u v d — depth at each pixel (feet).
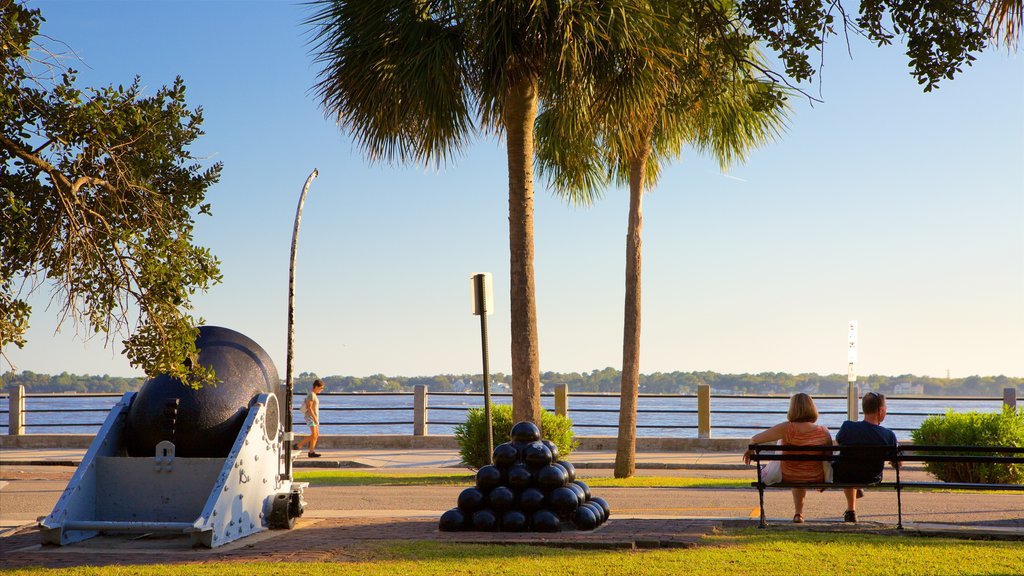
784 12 24.57
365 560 22.43
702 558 22.13
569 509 27.66
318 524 30.32
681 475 53.93
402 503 38.73
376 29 38.17
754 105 27.84
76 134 22.61
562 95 37.99
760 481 28.09
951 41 22.75
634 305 52.29
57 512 25.84
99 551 24.99
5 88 21.45
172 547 25.58
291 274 31.01
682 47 36.04
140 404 27.96
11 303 23.18
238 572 20.99
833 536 25.59
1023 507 35.50
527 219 40.91
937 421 45.91
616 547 24.21
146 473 27.30
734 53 27.53
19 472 53.98
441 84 36.88
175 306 24.85
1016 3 22.70
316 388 62.75
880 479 28.14
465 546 24.41
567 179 55.42
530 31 36.86
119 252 23.93
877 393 29.89
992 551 22.93
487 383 41.27
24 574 21.17
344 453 66.18
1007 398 61.16
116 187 23.86
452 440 69.92
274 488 29.55
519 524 27.45
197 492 27.14
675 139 51.75
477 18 36.76
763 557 22.12
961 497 39.42
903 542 24.52
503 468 28.27
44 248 23.26
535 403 40.55
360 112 40.29
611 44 35.68
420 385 71.00
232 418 27.94
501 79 37.76
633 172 52.34
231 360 28.89
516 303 40.86
